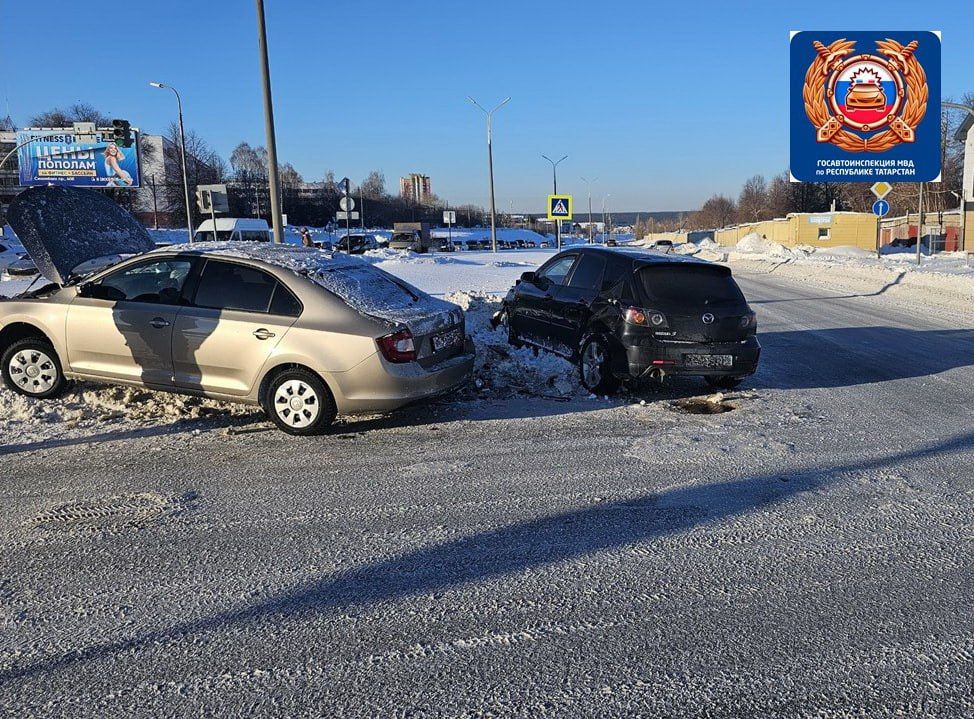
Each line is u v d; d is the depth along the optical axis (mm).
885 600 3561
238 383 6414
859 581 3754
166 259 6848
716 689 2867
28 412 6793
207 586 3719
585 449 6035
